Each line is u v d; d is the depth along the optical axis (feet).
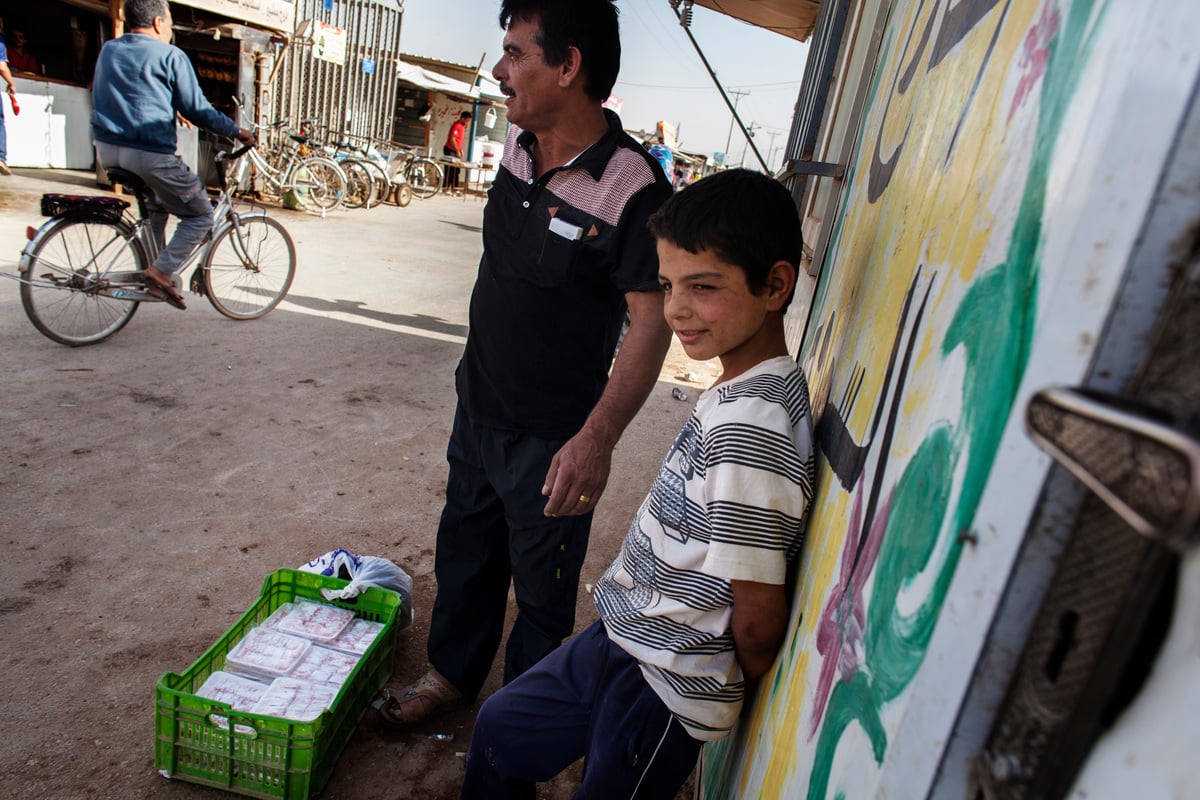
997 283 1.89
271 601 7.86
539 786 6.79
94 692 7.09
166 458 11.39
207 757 6.18
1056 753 1.41
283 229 18.67
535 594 6.33
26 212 25.93
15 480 10.25
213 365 15.25
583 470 5.19
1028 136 1.92
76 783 6.18
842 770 2.39
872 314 3.49
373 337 18.53
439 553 6.93
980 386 1.86
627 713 4.15
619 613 4.26
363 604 7.88
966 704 1.58
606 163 5.31
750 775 3.95
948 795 1.62
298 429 12.97
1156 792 1.21
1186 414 1.20
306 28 42.32
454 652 7.09
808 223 9.98
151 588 8.59
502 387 6.01
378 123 52.11
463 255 31.76
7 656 7.36
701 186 3.63
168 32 14.69
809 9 17.53
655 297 5.32
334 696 6.64
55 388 13.15
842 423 3.54
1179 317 1.27
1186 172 1.29
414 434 13.41
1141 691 1.29
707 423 3.79
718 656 3.92
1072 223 1.50
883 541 2.47
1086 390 1.29
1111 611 1.34
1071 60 1.75
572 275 5.54
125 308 15.93
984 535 1.62
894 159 3.90
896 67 4.70
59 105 35.32
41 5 35.94
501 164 5.91
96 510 9.88
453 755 6.96
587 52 5.03
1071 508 1.42
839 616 2.86
